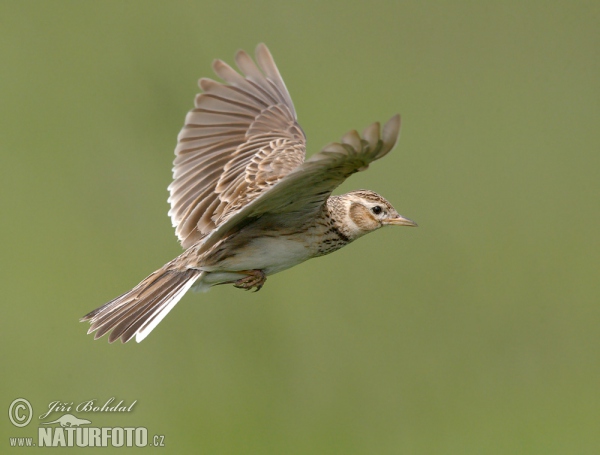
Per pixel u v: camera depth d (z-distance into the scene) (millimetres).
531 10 19344
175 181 10109
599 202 16906
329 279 15625
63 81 17078
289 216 9305
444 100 17922
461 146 17422
